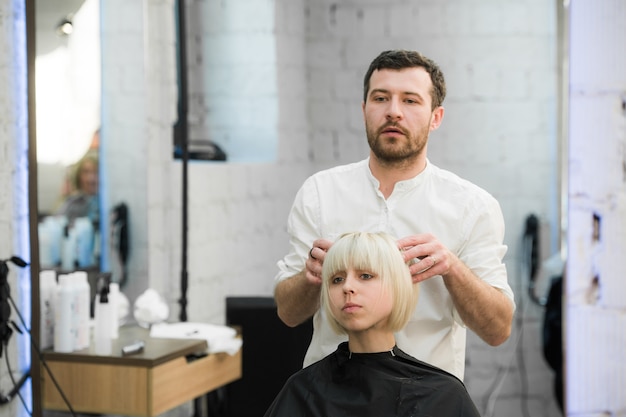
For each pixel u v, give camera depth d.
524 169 4.29
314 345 1.89
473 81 4.30
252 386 3.46
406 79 1.73
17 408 2.47
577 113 3.49
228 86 4.11
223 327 3.12
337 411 1.69
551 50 4.23
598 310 3.50
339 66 4.43
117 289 3.03
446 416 1.65
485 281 1.76
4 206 2.42
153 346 2.83
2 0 2.41
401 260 1.66
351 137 4.45
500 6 4.26
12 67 2.44
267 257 4.19
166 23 3.44
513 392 4.29
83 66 3.09
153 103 3.38
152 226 3.38
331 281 1.68
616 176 3.48
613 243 3.48
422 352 1.79
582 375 3.51
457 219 1.79
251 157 4.17
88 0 3.10
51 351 2.73
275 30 4.12
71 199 3.05
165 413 3.50
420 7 4.33
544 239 4.26
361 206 1.84
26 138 2.48
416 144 1.75
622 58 3.46
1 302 2.33
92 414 2.99
